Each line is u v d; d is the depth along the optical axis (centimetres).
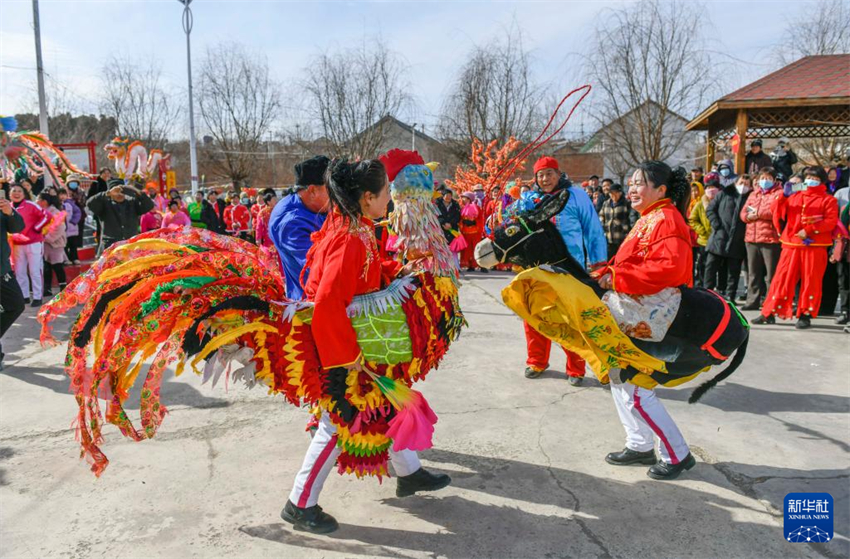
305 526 292
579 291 307
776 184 727
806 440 388
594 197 1407
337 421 273
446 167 2566
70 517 308
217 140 2980
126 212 981
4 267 542
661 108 1842
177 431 407
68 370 282
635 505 315
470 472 351
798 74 1135
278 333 273
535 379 507
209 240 296
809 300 666
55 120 3172
